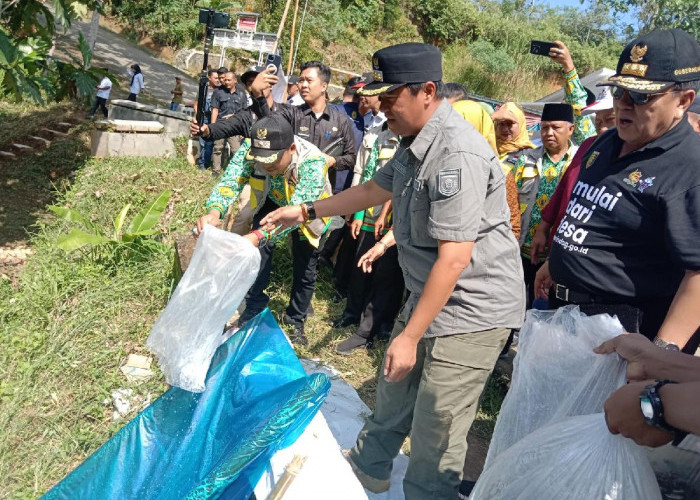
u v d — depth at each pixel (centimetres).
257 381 247
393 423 293
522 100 2384
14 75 655
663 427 144
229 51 2027
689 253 218
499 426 199
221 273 217
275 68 500
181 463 233
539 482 168
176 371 223
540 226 405
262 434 212
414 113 241
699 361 165
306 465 235
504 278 260
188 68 1994
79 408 351
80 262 528
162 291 472
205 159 861
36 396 356
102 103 1142
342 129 517
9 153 853
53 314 444
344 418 373
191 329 221
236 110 903
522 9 3338
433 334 263
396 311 479
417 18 2759
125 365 394
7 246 604
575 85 424
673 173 224
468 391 265
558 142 421
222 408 243
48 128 959
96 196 697
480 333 260
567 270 253
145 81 1711
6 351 393
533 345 195
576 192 257
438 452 269
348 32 2456
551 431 172
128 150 892
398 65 233
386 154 455
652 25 2669
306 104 511
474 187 233
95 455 239
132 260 525
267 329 260
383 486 306
